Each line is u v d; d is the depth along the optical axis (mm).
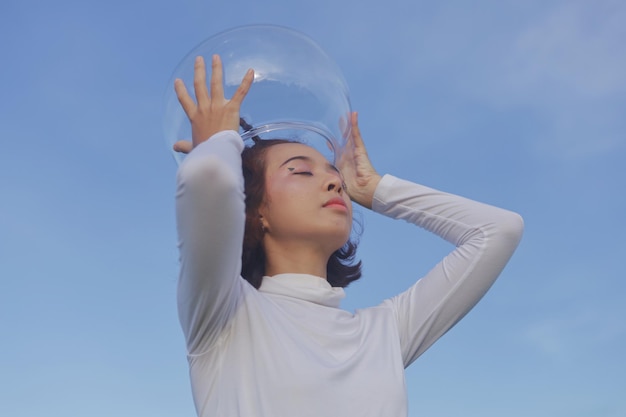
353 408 1832
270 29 2291
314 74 2287
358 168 2697
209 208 1673
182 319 1897
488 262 2338
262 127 2268
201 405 1882
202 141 1989
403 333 2256
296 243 2182
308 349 1902
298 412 1775
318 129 2314
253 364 1851
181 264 1787
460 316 2322
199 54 2219
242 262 2230
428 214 2535
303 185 2195
